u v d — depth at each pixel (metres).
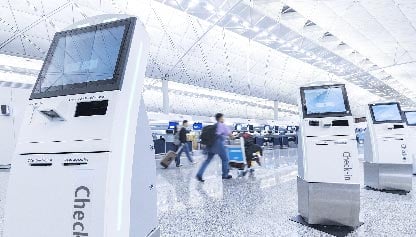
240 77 16.84
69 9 8.85
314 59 15.88
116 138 1.19
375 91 26.55
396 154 4.05
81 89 1.31
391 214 2.87
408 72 20.14
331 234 2.31
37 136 1.29
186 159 10.98
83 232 1.12
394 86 24.58
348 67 17.58
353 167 2.48
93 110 1.28
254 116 28.48
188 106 22.44
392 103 4.21
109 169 1.14
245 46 14.32
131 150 1.29
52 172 1.21
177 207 3.27
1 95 7.29
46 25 8.86
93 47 1.45
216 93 19.36
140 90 1.39
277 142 17.27
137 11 9.97
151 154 1.73
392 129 4.11
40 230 1.19
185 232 2.39
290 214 2.91
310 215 2.56
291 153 12.82
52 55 1.50
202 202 3.51
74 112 1.27
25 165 1.26
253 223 2.62
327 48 14.39
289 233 2.35
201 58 13.70
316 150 2.60
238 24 11.23
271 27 11.63
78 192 1.15
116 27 1.43
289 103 25.81
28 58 9.37
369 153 4.34
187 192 4.18
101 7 9.29
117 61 1.30
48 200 1.20
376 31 12.06
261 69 16.89
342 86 2.64
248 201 3.52
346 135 2.53
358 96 26.92
